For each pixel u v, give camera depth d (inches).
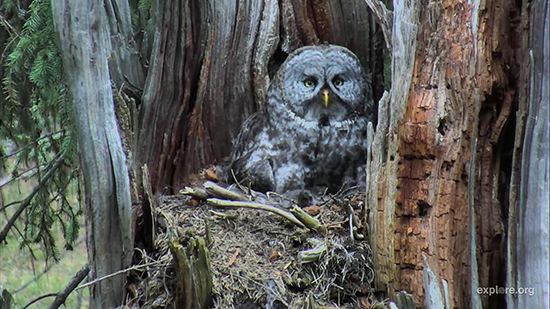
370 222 297.4
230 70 381.7
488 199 267.0
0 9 373.7
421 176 269.4
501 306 265.3
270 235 316.8
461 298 263.4
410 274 271.9
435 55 271.6
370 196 298.2
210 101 380.5
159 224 320.2
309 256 297.1
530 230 247.6
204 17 368.5
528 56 258.2
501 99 266.5
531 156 248.8
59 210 427.8
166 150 363.6
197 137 376.8
